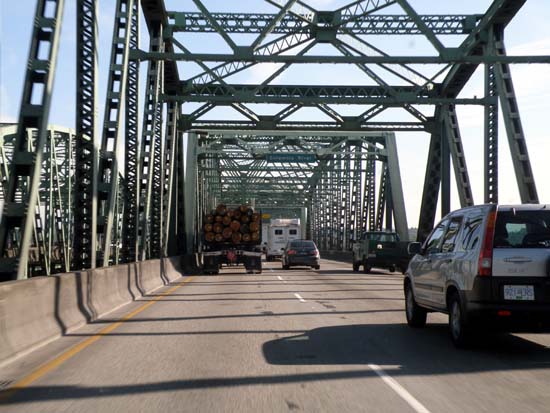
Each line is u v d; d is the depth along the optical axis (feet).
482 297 28.14
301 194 295.28
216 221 108.47
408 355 28.55
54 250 156.35
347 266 138.62
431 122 114.21
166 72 98.12
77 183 47.42
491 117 89.35
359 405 19.89
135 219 69.56
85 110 47.06
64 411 19.24
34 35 34.86
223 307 49.37
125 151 69.46
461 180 102.37
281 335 34.60
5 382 23.09
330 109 114.32
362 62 78.38
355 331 36.22
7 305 27.89
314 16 89.97
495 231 28.58
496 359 27.66
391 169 150.10
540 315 27.78
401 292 63.82
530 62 79.05
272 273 106.01
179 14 89.66
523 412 19.08
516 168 79.66
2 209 33.50
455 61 79.20
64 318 36.06
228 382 23.07
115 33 61.11
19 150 34.14
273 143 153.99
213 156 165.07
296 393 21.43
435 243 36.01
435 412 19.11
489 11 84.07
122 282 53.93
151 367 25.79
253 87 107.96
